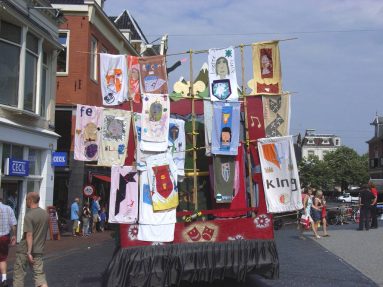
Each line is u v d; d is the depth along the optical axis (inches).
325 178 3324.3
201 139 308.5
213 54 304.0
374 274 360.5
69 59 930.7
